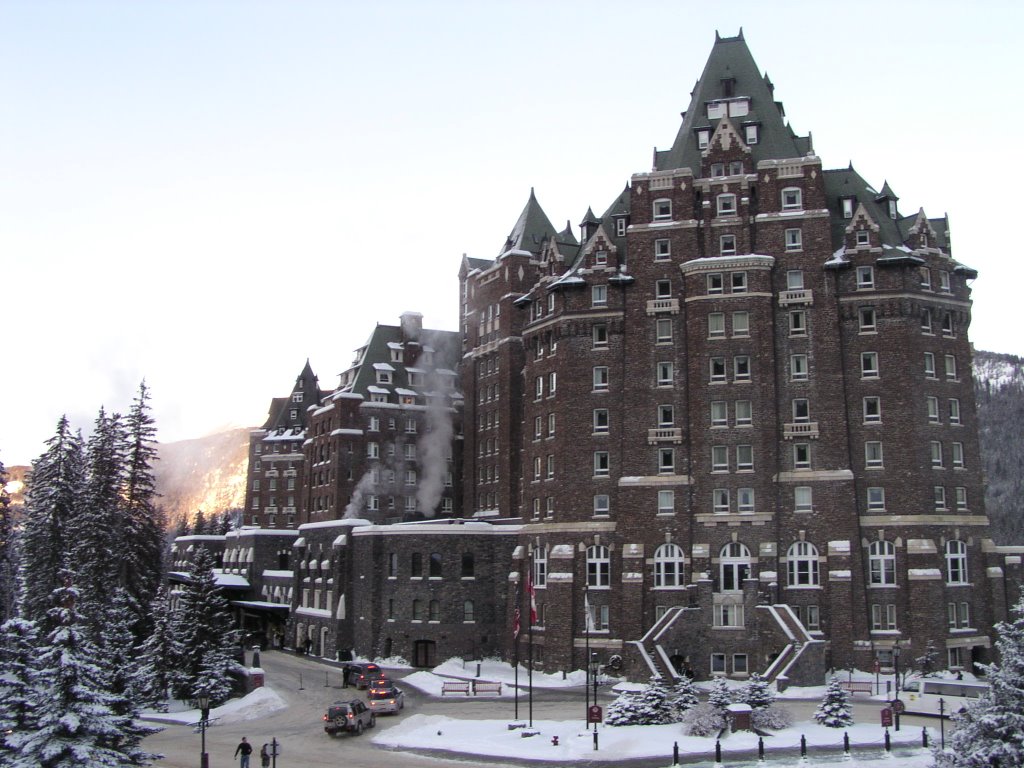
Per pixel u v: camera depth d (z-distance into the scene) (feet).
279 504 546.67
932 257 284.61
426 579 322.75
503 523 350.64
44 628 175.94
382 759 183.21
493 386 382.63
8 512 320.09
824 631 259.80
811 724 190.29
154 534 313.12
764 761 163.12
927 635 256.32
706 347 280.31
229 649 275.18
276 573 428.97
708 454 274.98
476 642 317.01
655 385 286.66
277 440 552.00
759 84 314.76
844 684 241.55
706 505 272.31
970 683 227.20
